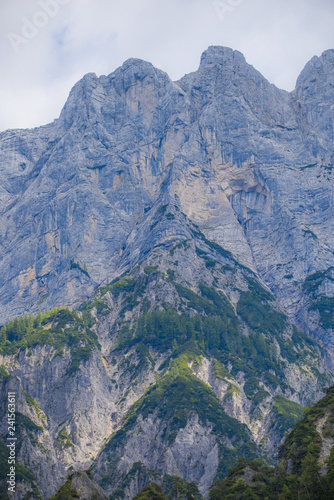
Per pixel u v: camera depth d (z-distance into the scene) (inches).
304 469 6796.3
